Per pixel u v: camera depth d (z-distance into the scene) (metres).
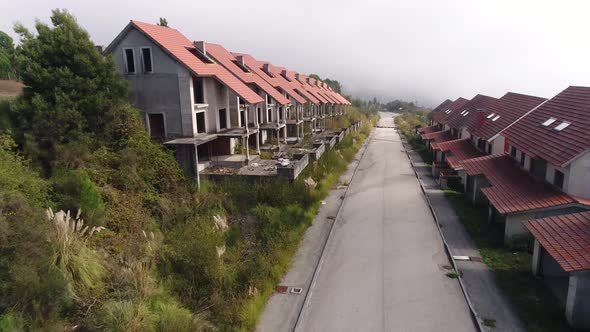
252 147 32.25
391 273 15.42
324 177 28.55
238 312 12.48
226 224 18.00
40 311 10.31
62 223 12.05
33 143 16.58
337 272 15.62
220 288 13.71
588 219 13.54
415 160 39.56
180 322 11.27
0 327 9.16
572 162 16.17
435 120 51.66
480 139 29.61
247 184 22.77
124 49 23.14
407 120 82.69
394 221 21.23
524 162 20.92
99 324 10.77
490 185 22.97
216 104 26.25
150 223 17.14
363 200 25.20
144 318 11.10
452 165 27.64
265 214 19.89
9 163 14.23
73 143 17.44
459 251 17.16
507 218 17.14
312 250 17.67
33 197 13.44
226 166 25.70
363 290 14.22
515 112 27.56
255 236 18.08
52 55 18.20
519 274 14.84
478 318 12.25
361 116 80.19
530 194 17.78
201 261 14.38
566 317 11.82
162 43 22.86
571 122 18.80
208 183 22.64
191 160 22.45
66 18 18.88
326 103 57.41
